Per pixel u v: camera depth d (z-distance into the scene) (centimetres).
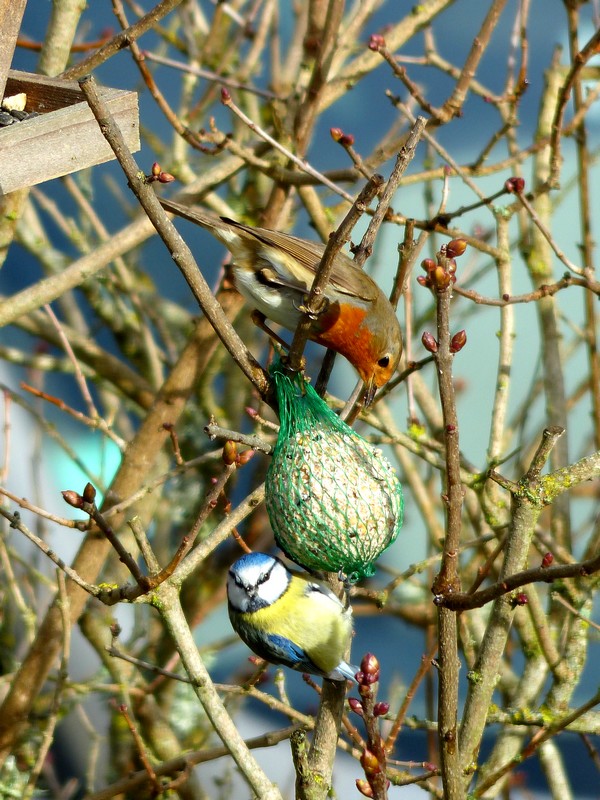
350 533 388
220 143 562
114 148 349
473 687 393
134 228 579
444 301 295
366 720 302
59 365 740
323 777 350
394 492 401
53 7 567
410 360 568
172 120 551
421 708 843
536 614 478
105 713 692
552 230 935
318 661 419
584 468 377
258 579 430
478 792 428
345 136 499
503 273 558
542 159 651
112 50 539
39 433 691
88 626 616
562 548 508
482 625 573
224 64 732
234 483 766
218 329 390
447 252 296
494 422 548
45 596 709
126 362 942
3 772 562
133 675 642
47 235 945
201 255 969
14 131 444
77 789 678
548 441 373
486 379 953
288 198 595
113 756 638
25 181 451
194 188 618
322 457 393
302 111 593
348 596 435
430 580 619
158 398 583
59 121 454
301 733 341
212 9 970
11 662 666
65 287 573
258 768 364
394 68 539
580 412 905
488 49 993
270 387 400
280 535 397
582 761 843
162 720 636
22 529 382
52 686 719
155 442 584
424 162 691
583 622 488
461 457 552
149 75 543
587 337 577
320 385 434
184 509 759
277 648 422
